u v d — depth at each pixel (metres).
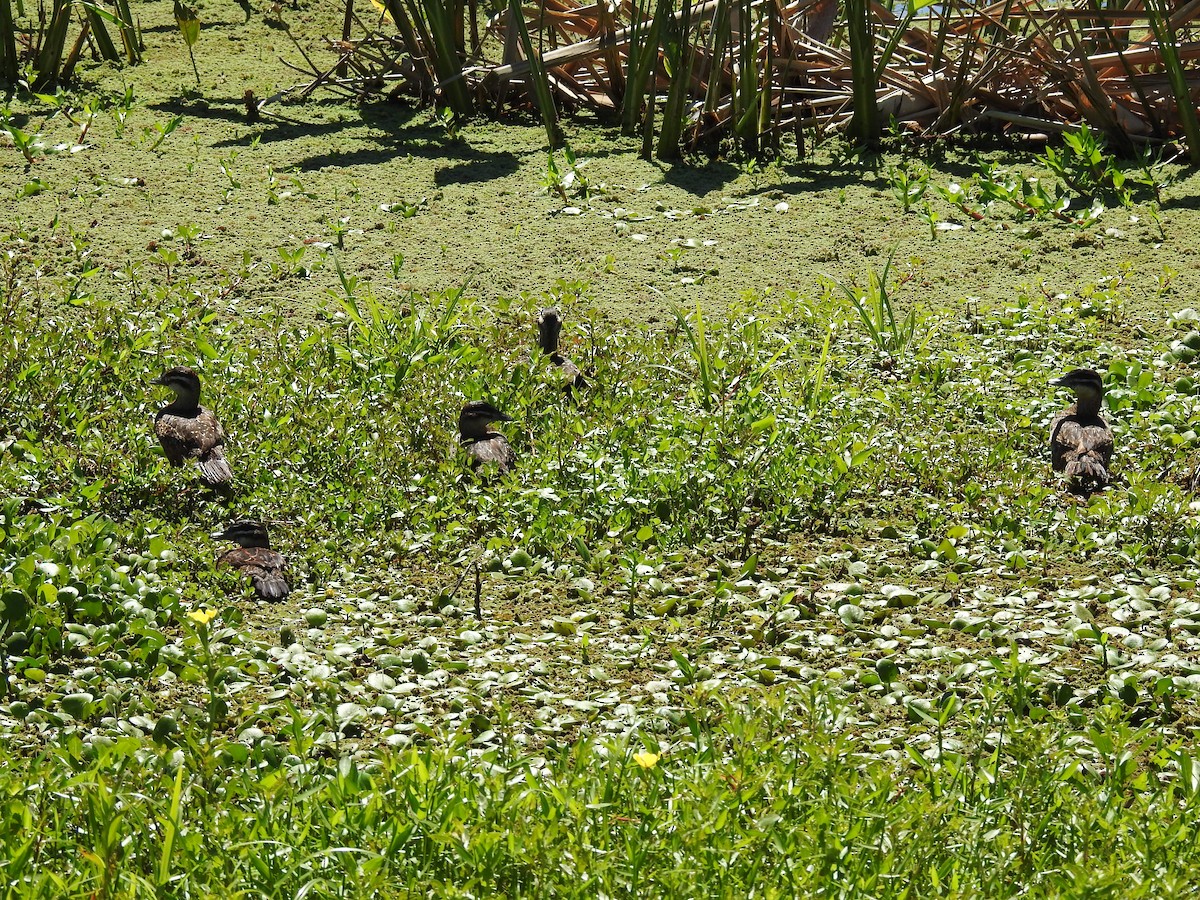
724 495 11.23
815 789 6.76
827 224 17.33
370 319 14.30
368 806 6.41
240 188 17.84
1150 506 10.80
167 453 11.23
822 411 12.67
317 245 16.41
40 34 20.38
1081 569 10.36
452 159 19.12
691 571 10.35
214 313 14.02
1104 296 15.15
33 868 6.00
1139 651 9.02
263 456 11.38
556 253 16.55
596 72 20.92
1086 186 17.91
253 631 9.15
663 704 8.38
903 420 12.69
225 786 6.86
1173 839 6.40
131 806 6.32
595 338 14.05
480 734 7.92
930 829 6.38
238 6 25.44
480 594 9.84
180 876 5.97
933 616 9.63
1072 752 7.52
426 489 11.31
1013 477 11.48
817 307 15.01
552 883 5.90
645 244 16.83
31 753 7.53
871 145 19.38
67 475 10.77
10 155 18.23
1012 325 14.80
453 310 14.12
